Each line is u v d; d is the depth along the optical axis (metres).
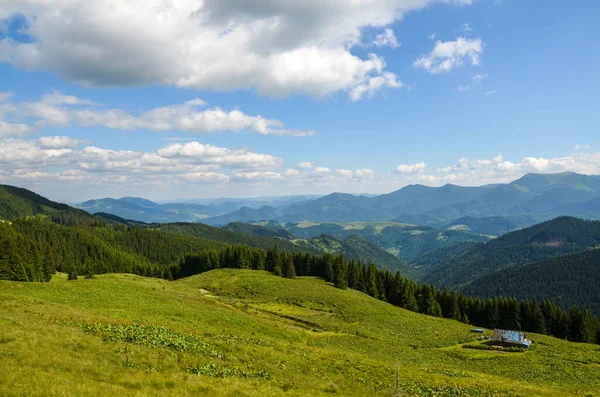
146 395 17.94
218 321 52.09
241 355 31.09
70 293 53.75
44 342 23.41
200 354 28.67
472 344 77.56
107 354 24.06
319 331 71.62
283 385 24.72
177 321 46.19
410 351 61.88
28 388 15.98
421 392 30.50
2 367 17.98
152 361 24.39
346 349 53.56
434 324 97.88
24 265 104.50
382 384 31.06
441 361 56.91
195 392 19.98
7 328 24.97
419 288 150.12
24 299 39.59
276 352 35.09
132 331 31.55
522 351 73.69
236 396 20.53
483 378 40.47
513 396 31.62
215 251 174.25
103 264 197.25
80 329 29.73
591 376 51.81
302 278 150.25
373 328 82.44
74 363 20.91
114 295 57.00
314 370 31.42
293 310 92.31
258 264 160.38
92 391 17.05
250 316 62.62
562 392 34.69
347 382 29.11
